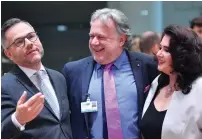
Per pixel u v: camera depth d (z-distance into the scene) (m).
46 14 5.20
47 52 5.45
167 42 1.87
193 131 1.78
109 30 2.09
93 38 2.12
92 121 2.14
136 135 2.10
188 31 1.84
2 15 4.86
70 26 5.37
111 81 2.18
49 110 1.95
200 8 4.75
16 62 2.01
